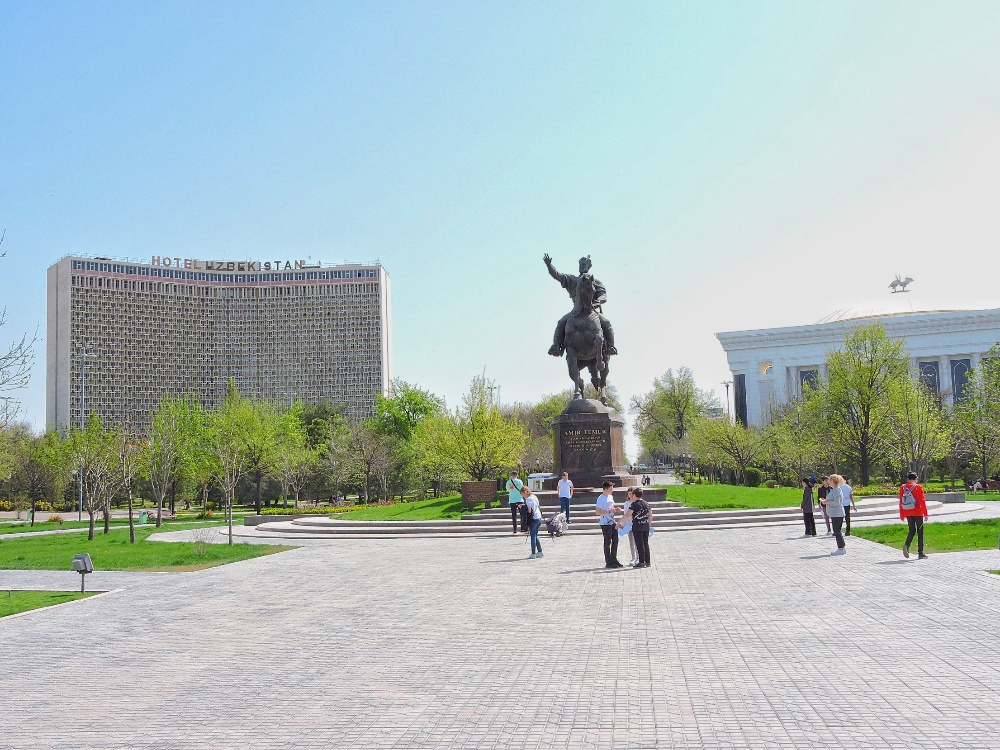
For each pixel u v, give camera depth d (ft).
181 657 40.04
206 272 436.35
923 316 373.40
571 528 97.96
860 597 48.85
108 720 29.71
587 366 115.55
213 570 77.00
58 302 407.23
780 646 37.09
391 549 90.68
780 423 242.99
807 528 87.40
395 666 36.42
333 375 444.14
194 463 196.54
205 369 431.02
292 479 222.48
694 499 121.39
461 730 26.94
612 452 109.40
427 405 275.59
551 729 26.66
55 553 98.02
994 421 175.83
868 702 28.27
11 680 36.40
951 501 145.38
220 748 26.16
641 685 31.53
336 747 25.81
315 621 48.42
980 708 27.14
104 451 131.44
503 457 175.32
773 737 25.02
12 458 196.13
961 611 43.57
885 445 188.03
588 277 112.98
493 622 45.62
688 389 318.04
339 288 449.89
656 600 50.42
